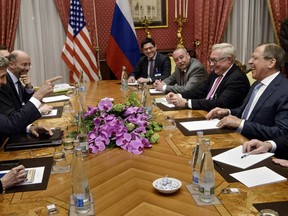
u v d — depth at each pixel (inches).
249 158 65.6
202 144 51.6
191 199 50.4
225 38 210.8
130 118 77.5
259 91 96.6
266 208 46.8
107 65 201.2
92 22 200.1
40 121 99.0
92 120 77.2
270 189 52.7
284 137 72.9
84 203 47.5
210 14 202.4
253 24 210.5
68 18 194.4
